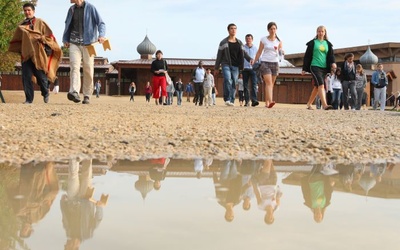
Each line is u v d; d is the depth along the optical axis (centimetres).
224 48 1180
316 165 306
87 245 110
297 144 405
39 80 977
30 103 974
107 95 4466
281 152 358
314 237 123
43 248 108
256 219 146
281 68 4719
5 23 2647
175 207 164
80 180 231
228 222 140
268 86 1155
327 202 183
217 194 196
